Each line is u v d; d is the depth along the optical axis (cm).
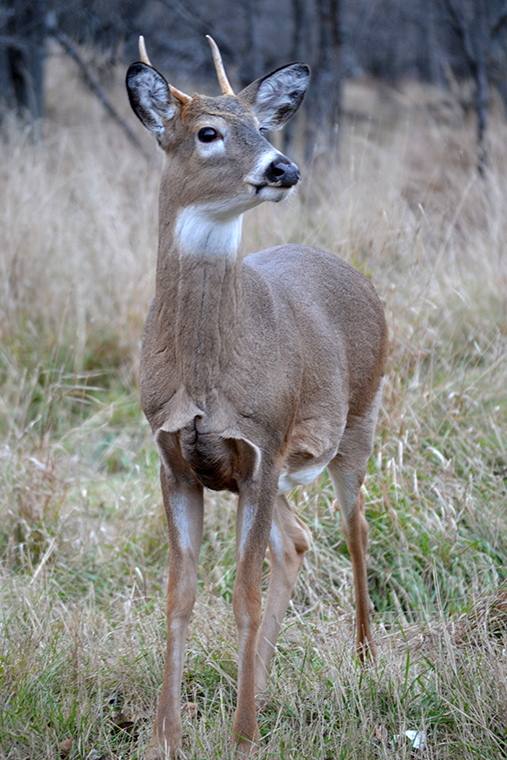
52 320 1213
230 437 571
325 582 809
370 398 736
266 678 647
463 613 716
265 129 663
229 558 835
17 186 1295
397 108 2575
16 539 863
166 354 585
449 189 1424
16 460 926
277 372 594
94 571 832
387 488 859
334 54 1761
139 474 955
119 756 576
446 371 1008
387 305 967
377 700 616
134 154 1667
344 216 1112
